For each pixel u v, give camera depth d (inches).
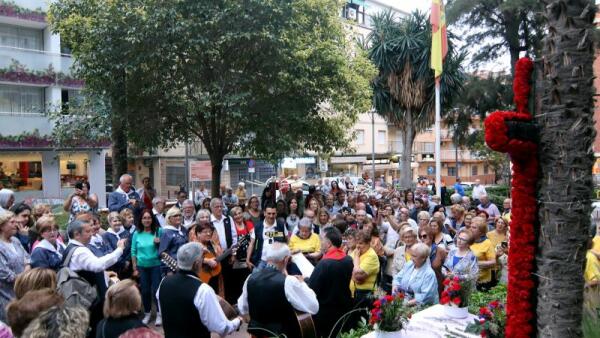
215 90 427.8
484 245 271.6
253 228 343.0
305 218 313.3
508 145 124.9
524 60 134.1
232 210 346.9
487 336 158.7
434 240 276.5
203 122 480.1
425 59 882.8
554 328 124.5
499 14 862.5
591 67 126.7
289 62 435.8
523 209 131.0
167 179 1339.8
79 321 117.3
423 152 1991.9
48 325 114.7
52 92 949.8
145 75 435.2
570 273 124.3
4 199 323.3
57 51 980.6
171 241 292.0
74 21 428.8
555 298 124.8
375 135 1737.2
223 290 300.0
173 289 168.2
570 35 124.7
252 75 438.9
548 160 127.1
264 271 192.4
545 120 127.6
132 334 114.2
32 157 958.4
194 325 166.9
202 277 283.0
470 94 925.8
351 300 226.4
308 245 307.4
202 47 418.3
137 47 413.7
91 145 967.0
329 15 482.9
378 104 924.6
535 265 130.4
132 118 446.3
